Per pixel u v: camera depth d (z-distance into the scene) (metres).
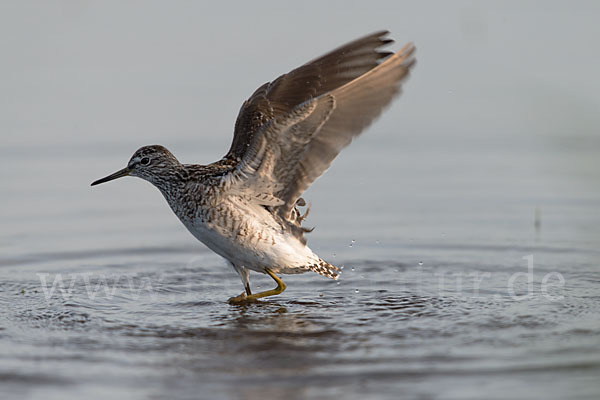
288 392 8.99
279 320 11.63
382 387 9.08
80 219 16.59
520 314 11.56
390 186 18.08
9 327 11.22
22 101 21.28
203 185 12.30
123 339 10.77
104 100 21.38
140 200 17.97
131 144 19.33
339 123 11.52
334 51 12.15
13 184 17.83
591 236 15.34
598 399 8.63
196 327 11.31
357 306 12.30
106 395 8.95
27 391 9.04
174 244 15.59
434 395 8.85
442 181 18.23
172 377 9.42
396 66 11.43
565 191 17.56
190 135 19.55
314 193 17.86
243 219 12.22
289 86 12.58
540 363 9.59
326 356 10.05
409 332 10.91
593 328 10.85
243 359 9.99
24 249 15.08
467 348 10.20
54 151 19.16
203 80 22.47
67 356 10.08
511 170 18.72
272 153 11.59
